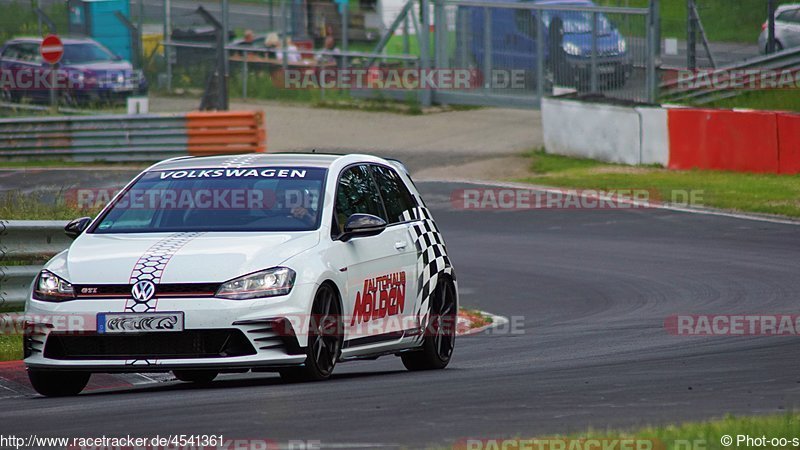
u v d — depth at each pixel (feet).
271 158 104.01
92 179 278.46
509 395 83.97
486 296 166.20
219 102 343.26
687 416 73.10
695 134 280.51
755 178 263.49
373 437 67.31
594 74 320.50
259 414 76.43
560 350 119.03
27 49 367.04
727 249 193.77
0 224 120.98
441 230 225.76
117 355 88.22
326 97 386.52
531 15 339.16
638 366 101.71
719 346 115.24
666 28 343.26
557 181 272.92
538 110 349.41
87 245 94.63
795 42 330.95
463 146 323.37
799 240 199.31
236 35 400.67
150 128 310.65
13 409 86.02
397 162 114.01
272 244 91.86
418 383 92.58
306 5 391.86
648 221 224.94
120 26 385.09
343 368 117.08
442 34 366.43
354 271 96.22
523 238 214.28
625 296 159.63
